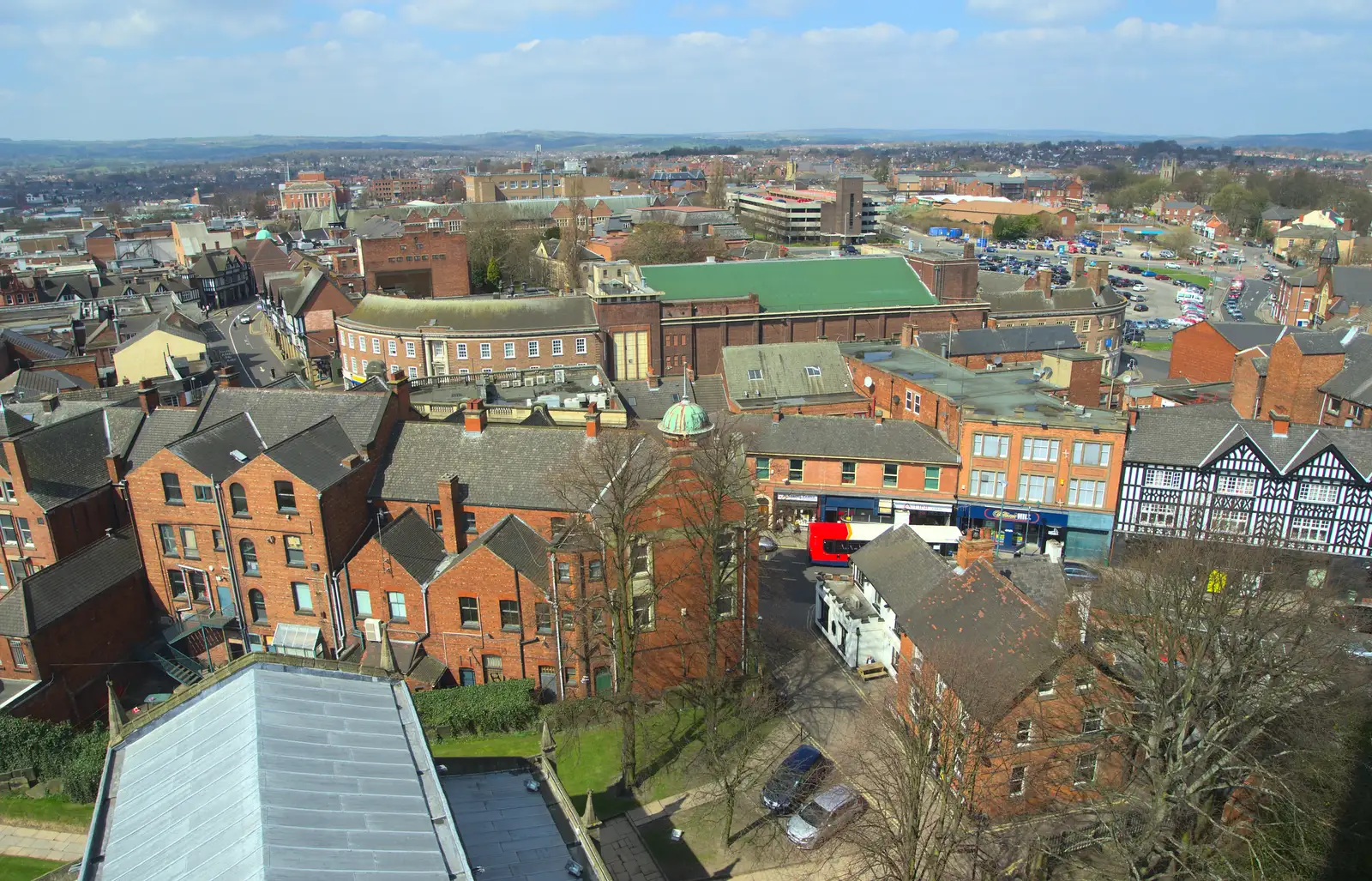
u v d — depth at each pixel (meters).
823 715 52.69
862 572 58.56
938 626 48.47
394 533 54.25
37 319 142.12
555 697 52.84
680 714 52.41
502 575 50.75
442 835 25.52
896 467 73.88
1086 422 70.06
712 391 95.56
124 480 59.59
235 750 27.03
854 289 128.38
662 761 48.62
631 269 130.12
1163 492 69.12
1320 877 41.53
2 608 49.00
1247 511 67.56
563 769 47.84
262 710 28.67
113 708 31.31
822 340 112.69
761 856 42.31
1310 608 46.28
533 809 34.22
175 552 56.91
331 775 26.62
